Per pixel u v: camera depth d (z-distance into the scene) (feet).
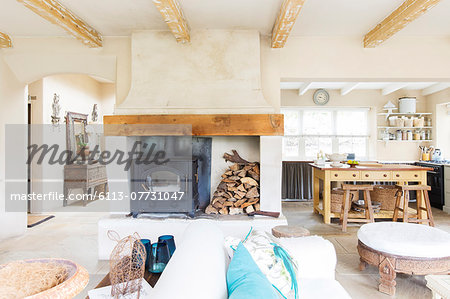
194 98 10.55
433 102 20.68
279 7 8.95
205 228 5.23
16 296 2.97
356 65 11.34
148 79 10.67
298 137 22.47
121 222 10.00
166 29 10.62
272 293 3.21
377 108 21.65
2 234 12.16
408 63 11.34
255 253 4.71
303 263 5.69
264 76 11.28
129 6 8.87
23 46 11.30
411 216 14.42
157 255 5.38
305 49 11.32
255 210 10.58
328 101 21.68
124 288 4.38
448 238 7.68
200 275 3.20
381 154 21.66
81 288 3.38
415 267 7.36
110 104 24.17
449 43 11.35
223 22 10.07
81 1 8.54
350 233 12.91
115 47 11.23
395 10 9.09
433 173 18.19
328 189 14.62
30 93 16.57
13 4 8.77
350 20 9.89
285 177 20.62
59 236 12.59
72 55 11.28
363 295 7.62
